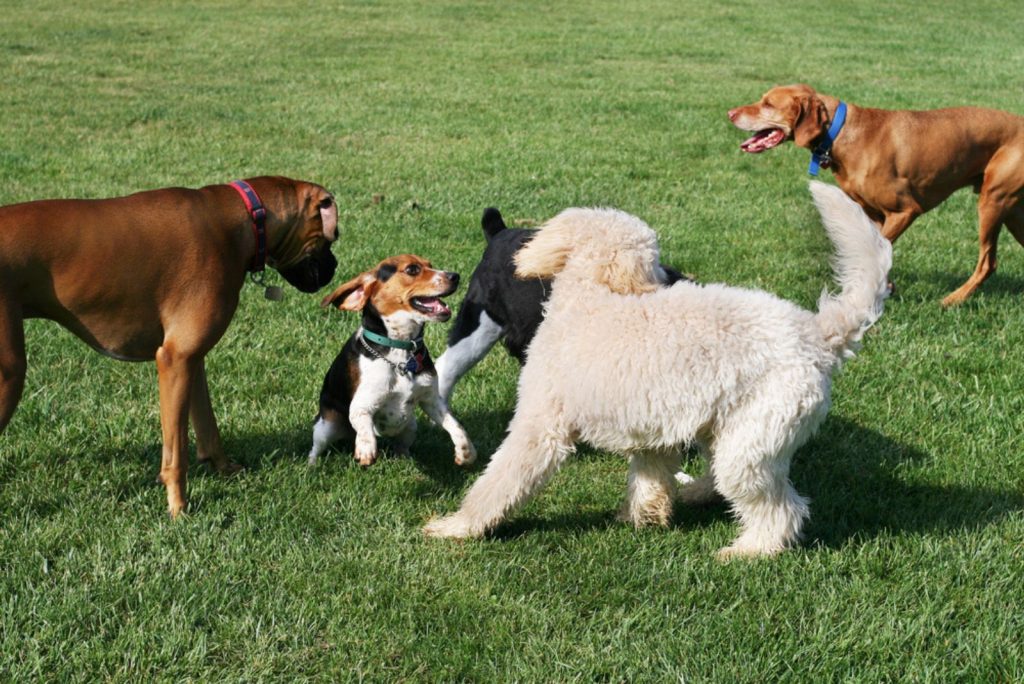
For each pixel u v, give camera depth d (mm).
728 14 25250
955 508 4551
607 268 4109
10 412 3875
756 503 4086
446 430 4934
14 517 4242
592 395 3959
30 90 14383
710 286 4191
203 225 4191
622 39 21344
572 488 4785
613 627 3693
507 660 3475
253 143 11719
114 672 3398
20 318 3875
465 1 26422
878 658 3541
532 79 16797
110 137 11781
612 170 10961
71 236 3930
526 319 4902
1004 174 7371
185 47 18891
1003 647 3537
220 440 4793
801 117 7652
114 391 5578
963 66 18891
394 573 3945
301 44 19641
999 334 6711
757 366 3809
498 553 4156
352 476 4777
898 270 8164
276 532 4199
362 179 10266
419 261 4602
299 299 7016
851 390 5871
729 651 3549
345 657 3482
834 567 4051
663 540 4305
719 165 11578
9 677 3303
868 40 21859
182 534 4133
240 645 3549
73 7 23578
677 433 3910
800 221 9242
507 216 9141
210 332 4230
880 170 7512
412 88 15641
